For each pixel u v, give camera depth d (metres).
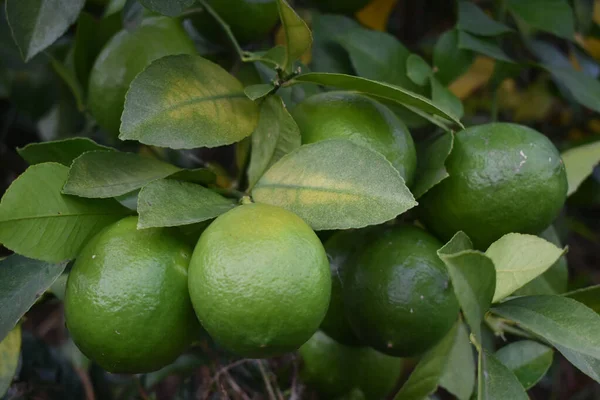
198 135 0.48
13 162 0.72
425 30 0.74
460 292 0.43
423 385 0.51
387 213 0.45
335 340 0.54
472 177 0.50
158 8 0.48
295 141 0.48
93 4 0.63
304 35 0.48
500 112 0.77
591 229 0.84
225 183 0.64
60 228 0.47
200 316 0.44
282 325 0.43
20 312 0.47
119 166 0.48
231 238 0.43
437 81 0.58
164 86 0.48
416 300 0.49
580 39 0.70
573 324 0.46
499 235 0.50
